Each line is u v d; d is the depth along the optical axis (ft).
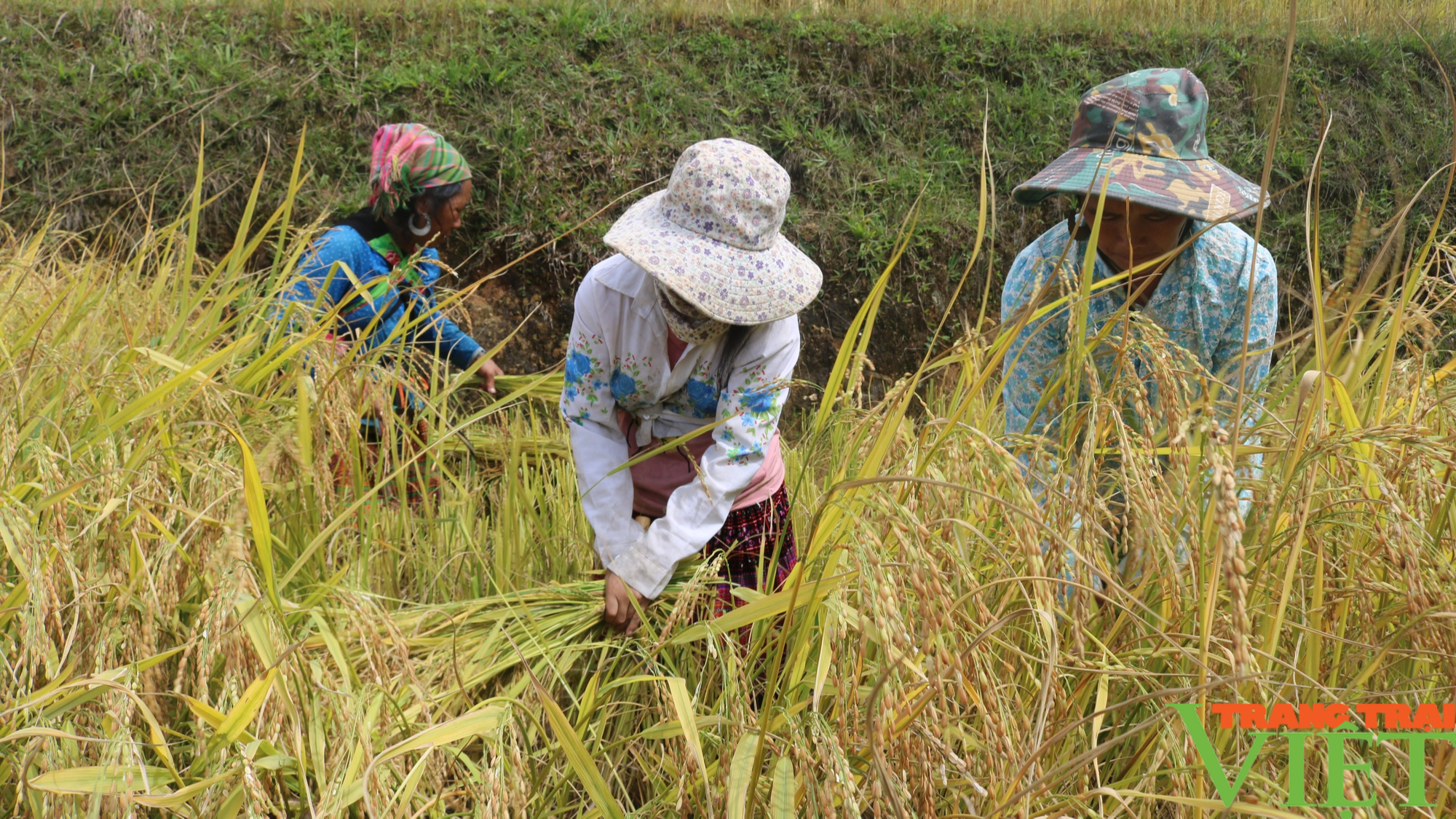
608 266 7.43
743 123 21.97
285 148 19.75
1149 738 5.36
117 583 5.47
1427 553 5.02
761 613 5.60
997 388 6.36
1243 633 3.64
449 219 11.60
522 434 13.00
